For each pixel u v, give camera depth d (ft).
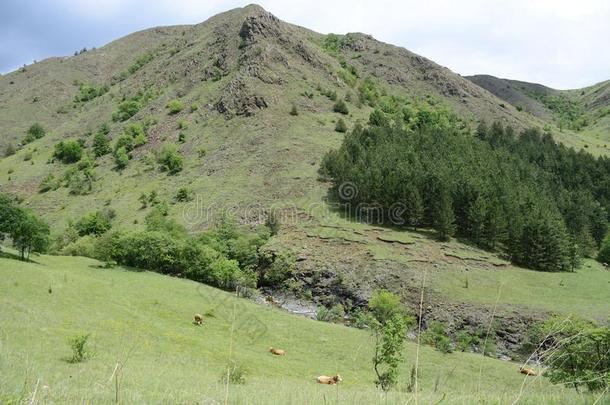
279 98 506.89
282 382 106.42
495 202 323.37
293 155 409.28
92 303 177.68
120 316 167.22
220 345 152.87
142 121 549.95
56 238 338.54
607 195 434.30
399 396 46.16
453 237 312.71
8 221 239.71
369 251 277.23
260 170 394.52
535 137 546.67
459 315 220.02
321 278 265.95
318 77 579.07
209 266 257.55
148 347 135.54
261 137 444.55
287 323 188.44
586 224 356.59
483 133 539.70
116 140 539.70
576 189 429.79
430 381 120.78
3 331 121.60
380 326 99.91
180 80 640.17
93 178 465.06
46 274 202.28
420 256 274.77
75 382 64.39
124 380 73.87
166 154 441.68
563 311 213.05
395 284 249.75
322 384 114.83
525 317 210.59
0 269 193.47
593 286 265.34
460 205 325.62
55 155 540.52
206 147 453.99
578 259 301.22
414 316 227.20
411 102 655.35
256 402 50.21
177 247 266.98
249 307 208.64
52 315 151.74
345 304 248.93
